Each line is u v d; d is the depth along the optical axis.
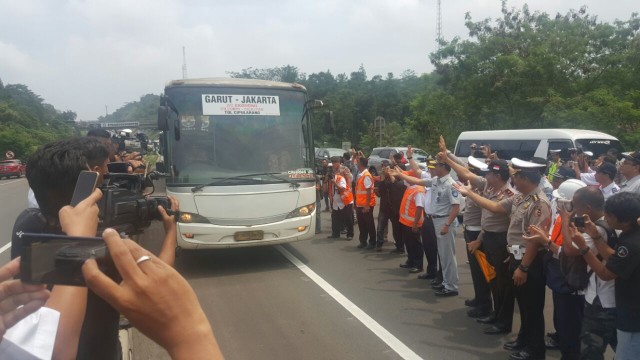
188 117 7.31
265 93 7.66
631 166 6.57
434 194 6.38
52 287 1.34
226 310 5.81
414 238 7.50
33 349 1.21
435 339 4.92
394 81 70.50
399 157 8.63
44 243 0.98
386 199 8.86
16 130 57.91
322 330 5.16
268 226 7.18
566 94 22.50
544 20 24.94
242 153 7.38
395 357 4.50
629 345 3.20
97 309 1.51
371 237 9.16
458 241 9.98
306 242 9.84
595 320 3.57
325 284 6.84
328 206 14.48
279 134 7.62
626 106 18.83
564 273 3.77
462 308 5.85
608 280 3.28
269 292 6.49
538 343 4.39
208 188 7.00
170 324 0.92
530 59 22.52
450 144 28.22
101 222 1.56
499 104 24.56
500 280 5.01
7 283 1.20
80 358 1.48
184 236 6.99
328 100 59.41
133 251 0.92
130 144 10.98
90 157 1.74
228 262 8.12
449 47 25.69
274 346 4.77
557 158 10.31
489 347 4.72
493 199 5.12
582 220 3.31
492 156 8.07
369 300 6.14
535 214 4.40
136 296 0.89
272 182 7.23
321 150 26.61
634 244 3.08
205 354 0.93
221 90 7.49
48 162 1.64
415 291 6.52
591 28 24.19
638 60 21.92
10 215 15.30
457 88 26.23
